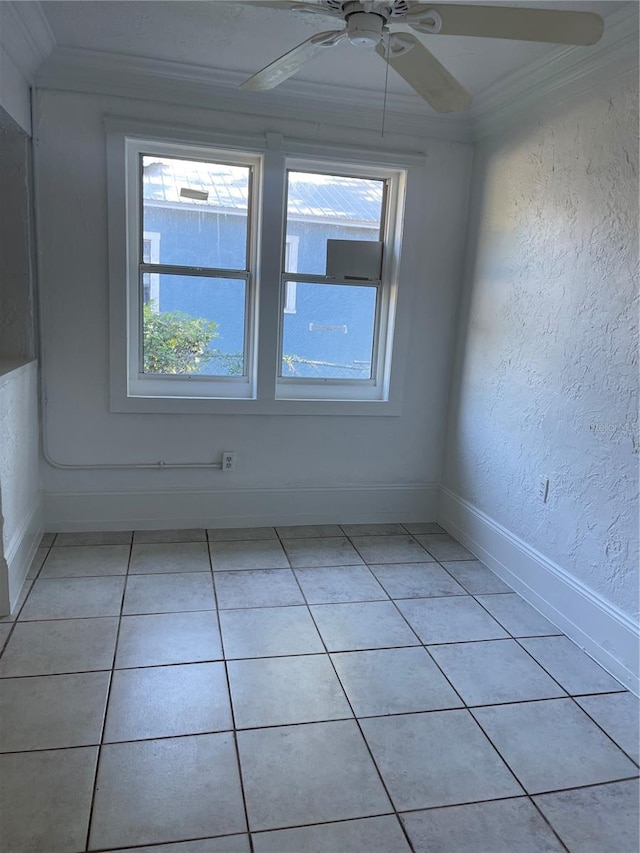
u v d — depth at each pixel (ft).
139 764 5.40
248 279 10.53
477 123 10.21
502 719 6.29
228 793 5.15
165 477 10.69
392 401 11.31
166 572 9.17
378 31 5.26
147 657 6.98
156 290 10.21
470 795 5.29
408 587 9.15
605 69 7.28
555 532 8.32
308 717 6.15
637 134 6.80
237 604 8.34
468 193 10.84
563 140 8.13
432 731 6.06
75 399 9.98
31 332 9.49
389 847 4.73
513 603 8.82
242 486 11.05
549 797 5.31
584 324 7.73
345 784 5.32
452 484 11.44
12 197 9.01
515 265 9.31
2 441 7.49
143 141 9.46
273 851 4.64
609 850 4.81
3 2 6.69
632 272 6.90
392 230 10.92
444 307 11.20
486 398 10.17
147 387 10.45
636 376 6.85
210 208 10.15
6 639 7.20
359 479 11.56
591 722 6.32
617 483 7.17
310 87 9.32
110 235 9.52
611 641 7.19
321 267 10.83
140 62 8.66
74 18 7.51
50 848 4.55
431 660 7.27
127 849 4.59
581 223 7.77
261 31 7.68
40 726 5.80
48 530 10.33
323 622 8.00
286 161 10.13
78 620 7.68
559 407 8.25
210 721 6.00
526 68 8.23
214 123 9.62
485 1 6.56
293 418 10.99
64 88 8.98
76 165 9.23
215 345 10.66
